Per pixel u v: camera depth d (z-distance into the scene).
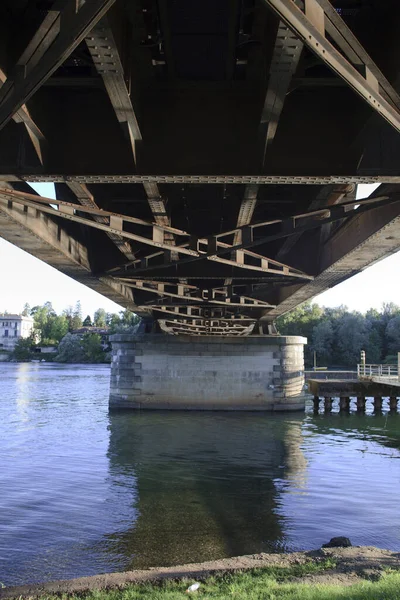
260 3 7.30
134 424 33.56
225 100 9.20
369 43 8.09
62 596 7.27
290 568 8.27
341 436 30.16
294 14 4.28
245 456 24.08
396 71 7.38
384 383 42.81
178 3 7.70
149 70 8.87
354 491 17.89
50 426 32.69
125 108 7.77
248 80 9.11
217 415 38.19
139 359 40.88
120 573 8.41
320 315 146.62
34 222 12.78
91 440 27.84
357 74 5.28
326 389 43.41
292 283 19.86
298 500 16.72
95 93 9.23
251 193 10.75
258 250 19.03
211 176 8.96
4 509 15.54
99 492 17.61
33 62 5.91
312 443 27.62
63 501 16.47
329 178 9.01
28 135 8.55
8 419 35.97
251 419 36.44
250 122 9.16
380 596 6.16
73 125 9.18
